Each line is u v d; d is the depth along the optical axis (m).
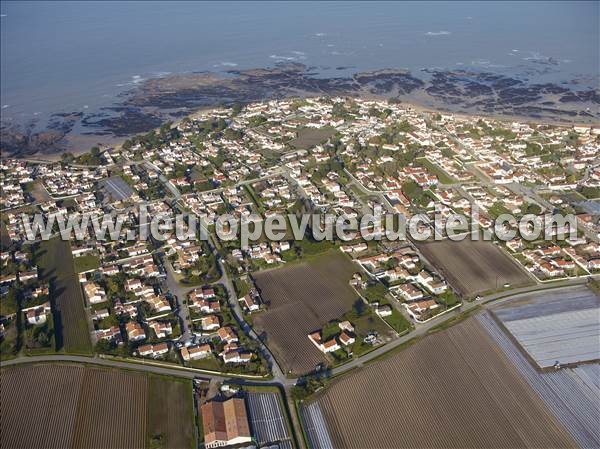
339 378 178.38
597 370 178.38
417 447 154.00
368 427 160.75
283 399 170.12
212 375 182.38
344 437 157.75
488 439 155.88
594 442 154.12
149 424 164.50
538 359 183.88
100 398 175.38
